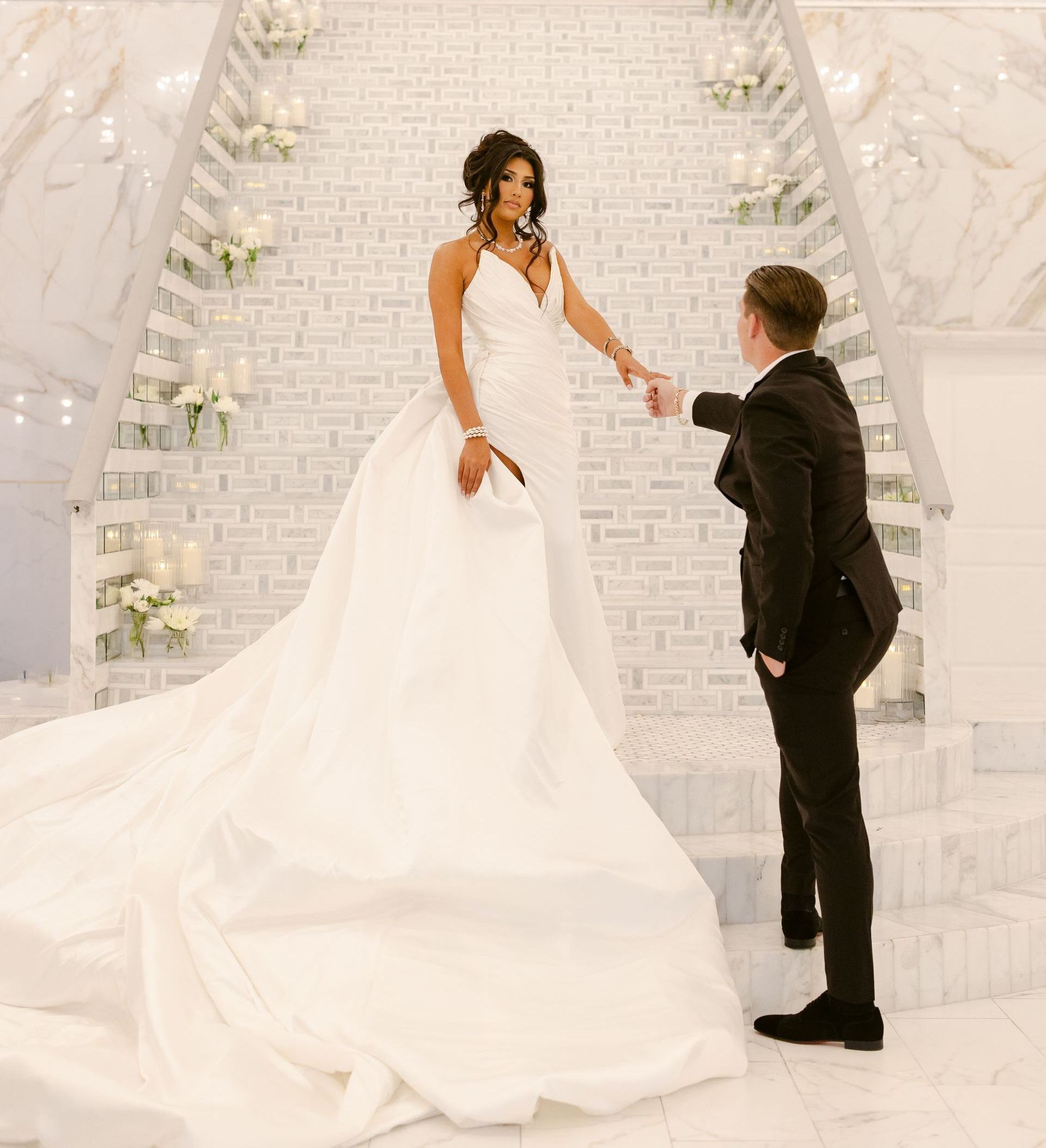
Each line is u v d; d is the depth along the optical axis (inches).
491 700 99.4
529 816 93.2
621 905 91.2
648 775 120.5
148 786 111.1
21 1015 91.1
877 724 153.5
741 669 158.1
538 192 118.9
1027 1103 84.4
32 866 102.8
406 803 92.1
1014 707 185.3
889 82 250.2
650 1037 82.3
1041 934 112.0
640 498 184.4
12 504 245.1
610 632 165.6
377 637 104.5
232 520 177.6
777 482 87.1
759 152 237.6
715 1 269.4
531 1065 78.1
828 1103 83.4
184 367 200.5
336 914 89.5
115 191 250.7
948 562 242.7
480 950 88.9
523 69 258.8
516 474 116.8
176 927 88.6
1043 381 244.5
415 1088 76.3
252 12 251.8
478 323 118.7
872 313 171.5
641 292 216.7
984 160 249.4
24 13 251.8
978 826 125.3
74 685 149.4
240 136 243.8
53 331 248.2
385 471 114.2
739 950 102.3
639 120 249.9
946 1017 103.3
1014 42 250.1
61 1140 72.6
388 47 263.1
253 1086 74.9
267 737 103.2
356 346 208.4
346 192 235.0
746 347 98.7
